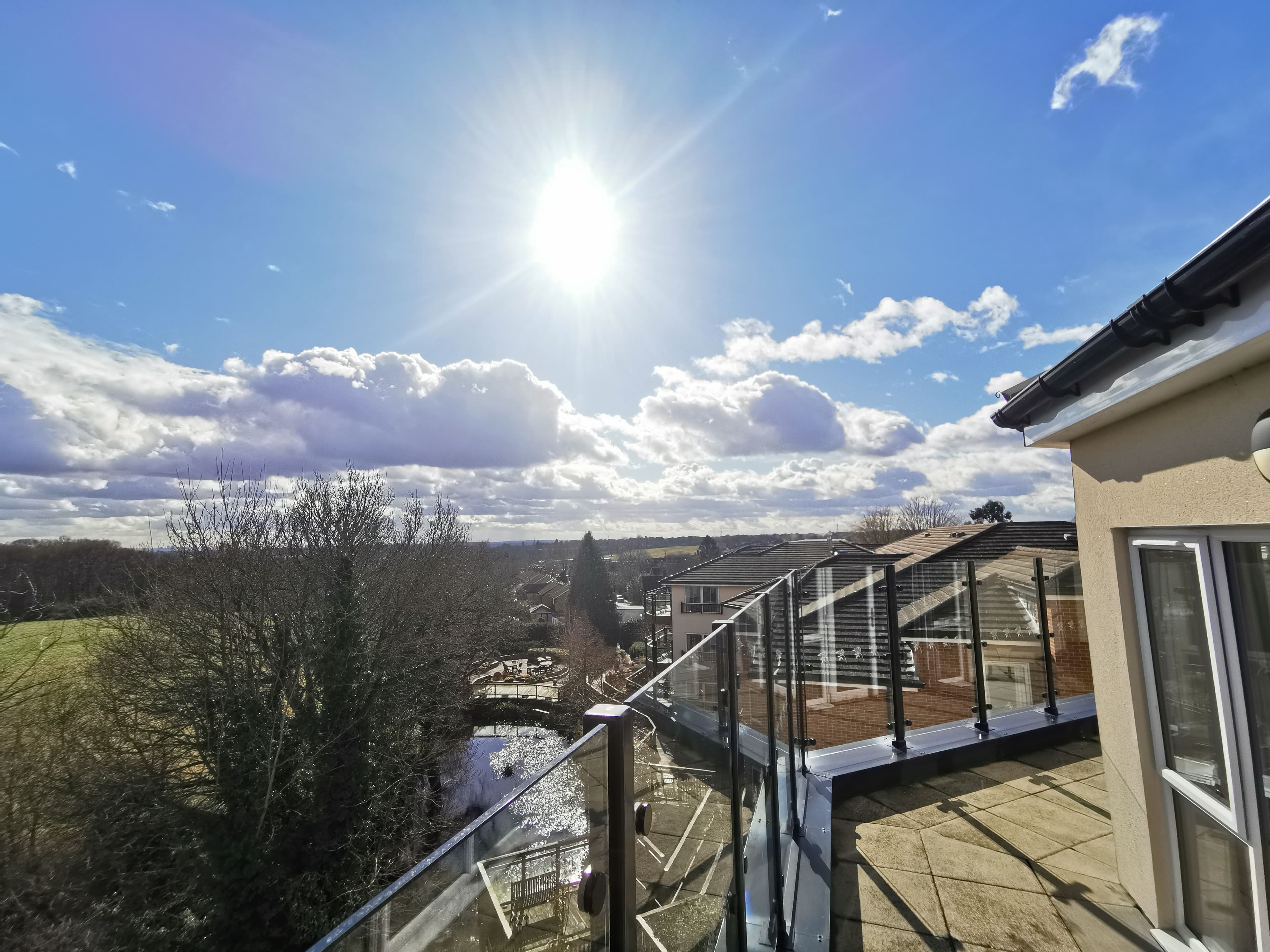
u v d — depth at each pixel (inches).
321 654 562.6
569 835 36.8
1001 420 130.4
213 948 430.6
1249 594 75.9
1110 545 104.1
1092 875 111.0
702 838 61.8
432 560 845.2
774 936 92.1
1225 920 83.2
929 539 717.9
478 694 1154.0
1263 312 58.2
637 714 45.4
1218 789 82.9
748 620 91.4
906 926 97.0
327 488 690.2
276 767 487.2
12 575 470.6
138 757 464.1
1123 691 101.6
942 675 183.3
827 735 177.9
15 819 414.9
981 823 132.4
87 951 398.9
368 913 23.2
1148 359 78.7
